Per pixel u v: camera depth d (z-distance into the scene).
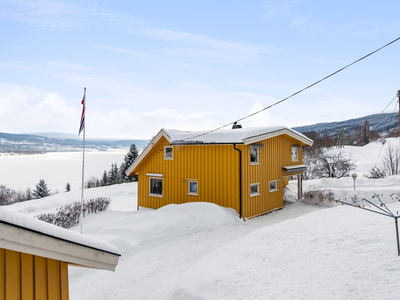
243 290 4.98
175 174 17.19
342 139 52.75
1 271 3.00
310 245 6.60
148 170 18.73
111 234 11.69
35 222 2.95
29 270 3.28
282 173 18.00
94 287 7.78
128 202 25.72
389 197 15.05
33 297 3.30
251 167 15.06
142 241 10.90
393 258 5.12
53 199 26.30
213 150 15.56
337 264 5.39
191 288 5.45
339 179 22.06
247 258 6.43
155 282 7.48
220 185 15.24
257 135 14.80
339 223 7.82
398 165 30.44
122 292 7.15
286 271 5.49
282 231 8.03
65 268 3.71
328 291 4.50
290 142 19.14
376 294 4.16
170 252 9.92
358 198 15.64
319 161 36.00
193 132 17.23
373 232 6.60
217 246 10.30
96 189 36.94
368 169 33.28
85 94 12.91
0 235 2.62
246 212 14.53
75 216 15.23
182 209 14.11
